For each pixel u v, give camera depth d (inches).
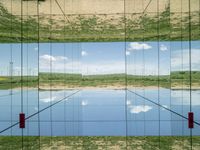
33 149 293.3
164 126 299.1
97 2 341.4
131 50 338.3
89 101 336.2
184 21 295.0
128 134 316.5
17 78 316.5
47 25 333.1
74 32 344.5
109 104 328.8
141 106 320.5
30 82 318.7
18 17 322.0
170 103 297.9
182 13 297.7
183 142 269.7
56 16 335.3
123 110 328.2
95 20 343.3
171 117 293.6
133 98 329.4
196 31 287.9
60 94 329.1
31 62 322.0
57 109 321.7
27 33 323.6
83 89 340.2
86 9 342.6
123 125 321.1
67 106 325.7
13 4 321.4
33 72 323.0
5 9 320.8
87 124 326.0
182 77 293.7
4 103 308.5
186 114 276.4
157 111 310.0
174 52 301.3
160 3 317.4
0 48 319.3
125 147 314.2
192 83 284.4
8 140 277.7
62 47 336.2
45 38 332.2
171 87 297.7
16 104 309.6
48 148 303.0
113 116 323.0
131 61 337.1
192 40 289.7
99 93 339.3
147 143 305.4
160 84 317.4
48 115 315.9
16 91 313.6
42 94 320.2
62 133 312.3
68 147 310.8
